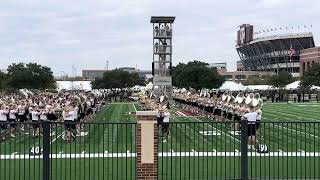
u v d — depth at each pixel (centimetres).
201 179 1277
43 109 2370
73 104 2369
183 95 5016
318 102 6506
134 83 9469
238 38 17100
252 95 2328
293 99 7012
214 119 3183
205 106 3547
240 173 1312
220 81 7444
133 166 1473
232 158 1605
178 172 1380
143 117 1237
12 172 1396
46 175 1176
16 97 3256
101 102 5081
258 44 15388
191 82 7450
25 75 7775
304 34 14012
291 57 14412
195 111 4156
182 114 3975
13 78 7744
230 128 2111
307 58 13125
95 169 1427
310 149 1594
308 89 7231
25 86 7788
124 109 4772
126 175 1283
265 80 10700
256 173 1321
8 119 2409
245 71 15888
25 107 2462
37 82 7906
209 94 3806
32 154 1648
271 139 2025
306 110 4466
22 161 1571
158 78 5356
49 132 1194
